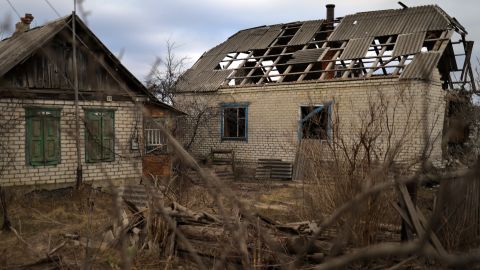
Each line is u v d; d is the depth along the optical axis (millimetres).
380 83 14047
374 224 4688
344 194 5047
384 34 16250
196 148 17906
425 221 4633
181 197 6367
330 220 1609
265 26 20734
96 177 11734
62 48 11078
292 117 16188
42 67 11016
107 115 11938
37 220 7977
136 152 12203
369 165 5148
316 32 18391
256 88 17031
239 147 17422
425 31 15398
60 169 11336
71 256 5289
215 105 17953
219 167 16047
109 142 11844
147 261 5332
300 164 15047
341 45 17016
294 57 17438
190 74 19453
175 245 5566
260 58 18312
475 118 11008
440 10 16359
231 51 19797
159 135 12898
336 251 2197
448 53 15789
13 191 10398
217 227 5461
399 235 4977
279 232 4906
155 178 6387
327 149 6301
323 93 15461
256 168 16125
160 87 17359
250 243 4488
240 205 2051
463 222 5117
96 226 6758
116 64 11523
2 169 9461
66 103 11383
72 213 8461
